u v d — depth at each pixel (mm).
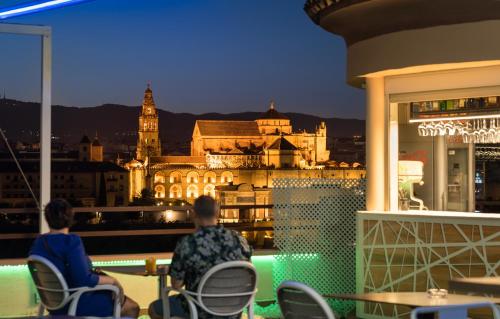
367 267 7082
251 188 96562
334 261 7488
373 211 7211
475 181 7336
